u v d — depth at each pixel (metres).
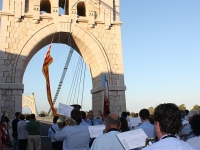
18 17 23.30
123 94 25.03
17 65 22.72
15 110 21.81
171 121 3.26
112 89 24.64
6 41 22.89
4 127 16.67
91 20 25.38
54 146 13.18
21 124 16.34
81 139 7.35
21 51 23.08
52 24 24.39
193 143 5.13
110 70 25.19
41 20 24.28
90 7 25.89
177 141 3.10
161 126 3.31
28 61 24.84
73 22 24.98
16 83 22.20
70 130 7.32
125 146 5.03
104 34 25.88
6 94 21.97
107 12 26.17
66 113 9.20
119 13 26.88
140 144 5.10
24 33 23.50
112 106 24.39
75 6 25.38
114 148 5.24
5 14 23.20
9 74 22.42
